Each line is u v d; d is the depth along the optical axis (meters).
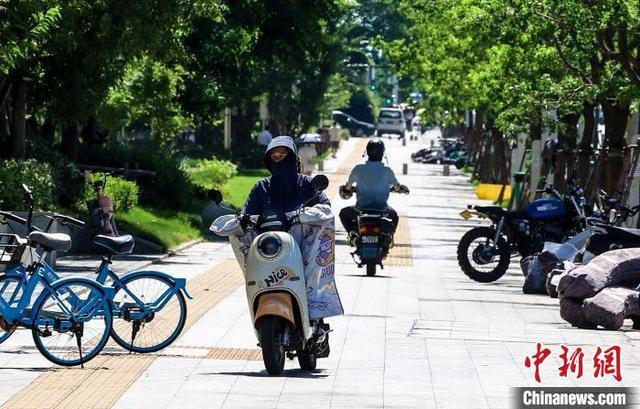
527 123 72.00
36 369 23.42
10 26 42.56
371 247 44.94
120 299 25.80
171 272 45.00
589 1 48.56
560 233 43.88
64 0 48.25
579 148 64.06
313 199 23.27
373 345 27.05
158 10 53.28
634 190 50.50
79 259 48.59
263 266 22.39
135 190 59.44
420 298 38.53
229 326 29.98
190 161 96.94
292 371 23.42
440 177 145.62
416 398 20.53
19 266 24.44
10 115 60.78
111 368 23.59
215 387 21.38
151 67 76.00
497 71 71.06
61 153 64.88
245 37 79.75
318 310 22.81
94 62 54.69
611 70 52.94
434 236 69.50
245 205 23.36
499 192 108.69
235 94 84.81
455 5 84.56
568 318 31.80
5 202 46.81
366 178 45.16
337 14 85.38
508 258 44.38
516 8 50.44
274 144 23.27
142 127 106.81
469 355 25.59
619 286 32.16
